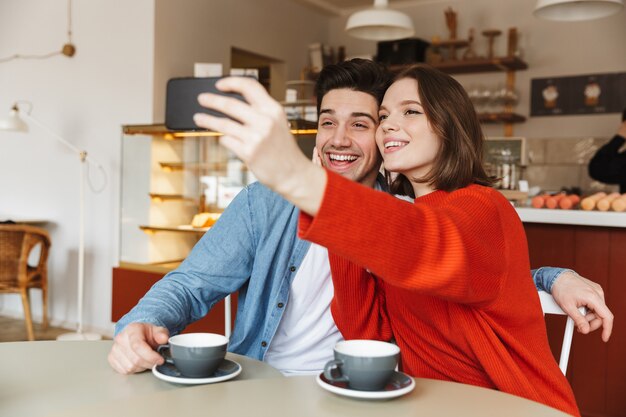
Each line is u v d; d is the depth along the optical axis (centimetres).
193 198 380
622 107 530
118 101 455
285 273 147
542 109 558
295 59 598
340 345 88
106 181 462
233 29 514
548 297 138
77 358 110
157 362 102
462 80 591
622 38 530
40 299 511
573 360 270
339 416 77
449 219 87
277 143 73
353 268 126
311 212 79
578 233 272
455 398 86
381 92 159
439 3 597
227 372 101
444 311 113
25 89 509
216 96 73
